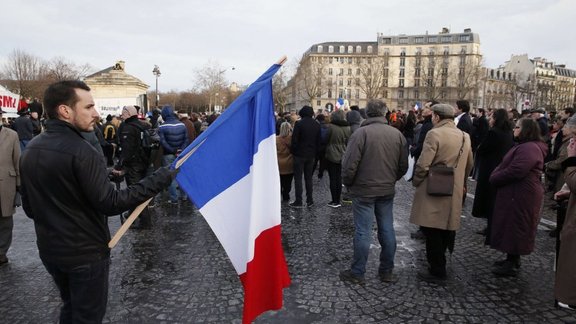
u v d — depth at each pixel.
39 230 2.25
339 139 7.88
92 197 2.18
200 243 5.78
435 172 4.39
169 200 8.59
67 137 2.21
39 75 50.75
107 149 12.83
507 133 5.49
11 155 4.91
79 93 2.25
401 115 16.98
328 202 8.59
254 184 2.68
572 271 3.15
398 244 5.88
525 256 5.41
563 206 3.54
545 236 6.33
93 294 2.34
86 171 2.17
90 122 2.31
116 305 3.91
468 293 4.26
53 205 2.19
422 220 4.48
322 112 11.11
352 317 3.73
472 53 91.56
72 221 2.22
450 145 4.49
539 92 79.88
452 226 4.44
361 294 4.21
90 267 2.29
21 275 4.64
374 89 84.25
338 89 100.31
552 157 9.23
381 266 4.60
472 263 5.15
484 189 5.62
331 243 5.85
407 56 97.12
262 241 2.76
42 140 2.21
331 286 4.41
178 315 3.72
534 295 4.23
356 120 7.98
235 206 2.75
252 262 2.64
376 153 4.37
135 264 4.97
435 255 4.55
